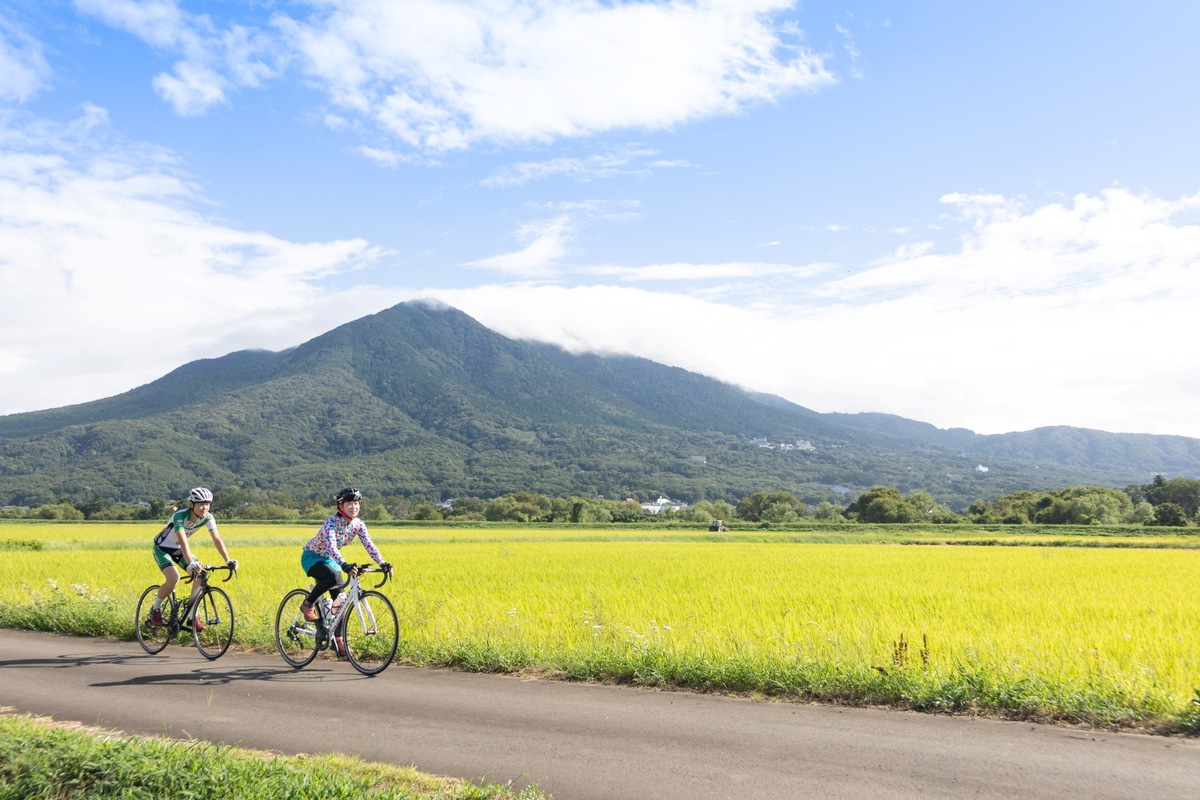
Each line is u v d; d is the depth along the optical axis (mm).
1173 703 8289
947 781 6336
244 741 7570
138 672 10883
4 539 53656
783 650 11109
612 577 26562
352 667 11273
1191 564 34469
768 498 163125
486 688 9883
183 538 12250
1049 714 8383
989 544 67125
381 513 146750
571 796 6078
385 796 5703
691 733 7773
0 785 6027
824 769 6656
